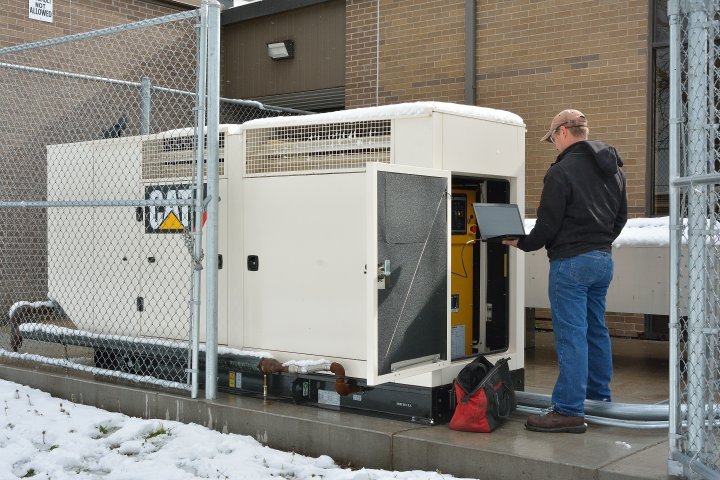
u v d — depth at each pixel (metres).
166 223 6.03
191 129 6.01
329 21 11.02
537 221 4.67
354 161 5.21
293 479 4.49
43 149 10.05
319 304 5.27
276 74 11.63
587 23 8.73
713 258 3.77
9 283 9.61
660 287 6.71
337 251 5.19
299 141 5.43
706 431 3.78
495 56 9.36
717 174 3.55
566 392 4.65
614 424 4.75
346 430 4.76
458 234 5.49
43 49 10.10
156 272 6.18
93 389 6.04
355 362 5.11
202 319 5.90
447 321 4.98
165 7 11.40
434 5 9.80
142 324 6.28
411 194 4.72
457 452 4.35
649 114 8.40
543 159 9.02
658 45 8.35
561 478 4.02
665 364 7.34
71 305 6.78
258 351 5.56
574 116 4.83
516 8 9.20
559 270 4.63
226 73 12.20
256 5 11.65
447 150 5.04
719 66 4.16
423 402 4.91
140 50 11.05
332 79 11.01
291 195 5.40
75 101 10.37
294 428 4.97
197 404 5.43
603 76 8.64
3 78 9.76
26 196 9.88
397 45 10.15
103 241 6.52
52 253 6.94
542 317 9.44
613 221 4.77
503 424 4.85
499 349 5.59
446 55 9.72
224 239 5.75
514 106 9.23
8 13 9.88
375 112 5.12
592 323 5.00
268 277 5.51
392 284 4.59
